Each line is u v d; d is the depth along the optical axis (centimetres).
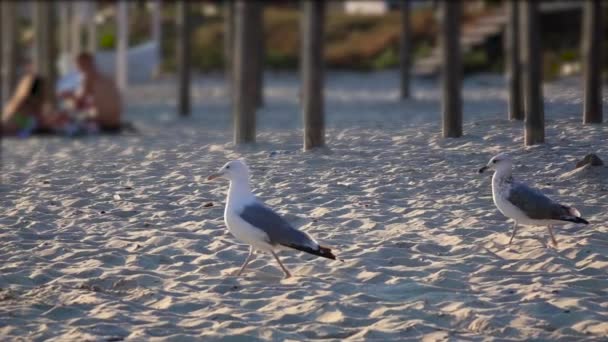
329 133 2136
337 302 966
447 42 1991
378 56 4919
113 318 942
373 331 878
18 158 2125
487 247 1162
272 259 1152
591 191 1402
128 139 2448
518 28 2606
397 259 1122
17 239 1275
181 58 3191
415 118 2525
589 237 1172
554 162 1586
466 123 2106
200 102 3709
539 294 969
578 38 4406
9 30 3809
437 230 1244
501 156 1154
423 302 959
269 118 2884
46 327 922
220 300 997
